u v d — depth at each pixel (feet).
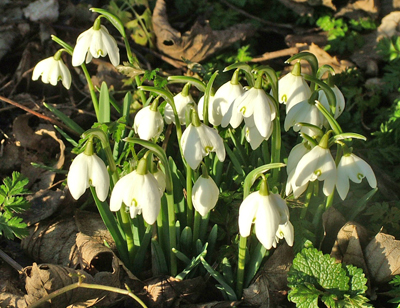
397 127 2.66
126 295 2.30
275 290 2.30
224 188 2.42
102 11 2.29
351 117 2.87
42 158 2.65
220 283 2.29
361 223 2.46
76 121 2.78
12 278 2.35
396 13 3.12
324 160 2.14
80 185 2.10
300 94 2.25
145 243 2.29
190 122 2.15
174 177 2.30
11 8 3.08
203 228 2.33
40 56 2.97
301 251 2.29
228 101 2.23
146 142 2.09
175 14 3.41
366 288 2.23
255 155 2.46
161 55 3.11
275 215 2.07
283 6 3.47
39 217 2.44
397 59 2.86
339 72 2.98
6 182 2.34
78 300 2.26
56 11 3.15
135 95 2.84
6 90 2.86
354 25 3.26
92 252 2.31
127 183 2.07
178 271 2.35
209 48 3.06
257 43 3.35
